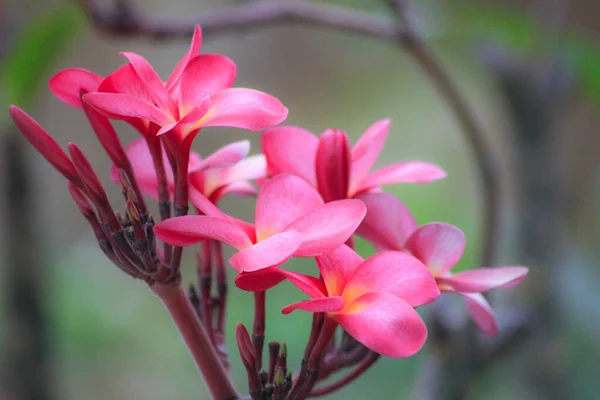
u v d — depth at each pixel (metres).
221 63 0.58
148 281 0.59
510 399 1.20
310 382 0.58
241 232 0.55
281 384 0.57
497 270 0.60
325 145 0.60
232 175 0.63
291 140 0.62
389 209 0.61
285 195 0.57
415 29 0.86
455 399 0.85
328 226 0.56
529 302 1.04
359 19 0.86
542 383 1.13
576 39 1.04
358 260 0.58
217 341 0.62
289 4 0.85
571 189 1.54
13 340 1.11
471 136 0.88
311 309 0.55
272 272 0.56
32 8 1.00
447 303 0.86
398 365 1.48
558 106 1.09
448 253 0.59
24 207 1.12
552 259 1.07
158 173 0.59
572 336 1.27
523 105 1.07
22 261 1.12
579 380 1.24
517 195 1.11
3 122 0.95
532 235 1.08
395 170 0.62
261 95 0.57
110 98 0.56
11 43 0.98
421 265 0.57
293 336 1.54
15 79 0.88
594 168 1.74
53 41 0.87
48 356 1.16
